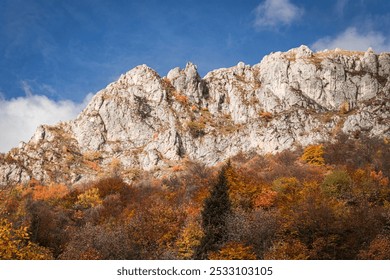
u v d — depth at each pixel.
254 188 57.72
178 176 101.75
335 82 138.38
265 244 41.72
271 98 138.38
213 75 164.62
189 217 50.53
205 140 129.12
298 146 112.94
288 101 134.75
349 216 47.69
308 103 133.38
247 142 124.00
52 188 106.19
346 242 44.31
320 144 105.69
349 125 114.88
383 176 72.69
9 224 21.48
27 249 22.23
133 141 133.88
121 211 68.88
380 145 96.25
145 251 44.72
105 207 71.56
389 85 135.88
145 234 48.38
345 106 129.25
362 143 97.81
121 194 81.12
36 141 134.88
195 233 44.44
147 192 82.62
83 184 104.94
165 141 127.50
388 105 122.50
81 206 75.50
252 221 44.44
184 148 127.56
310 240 44.50
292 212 47.97
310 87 138.50
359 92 137.50
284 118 123.50
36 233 52.78
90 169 123.94
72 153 129.12
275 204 55.31
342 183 60.84
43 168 119.88
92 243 45.31
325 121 121.31
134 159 124.31
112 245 44.25
